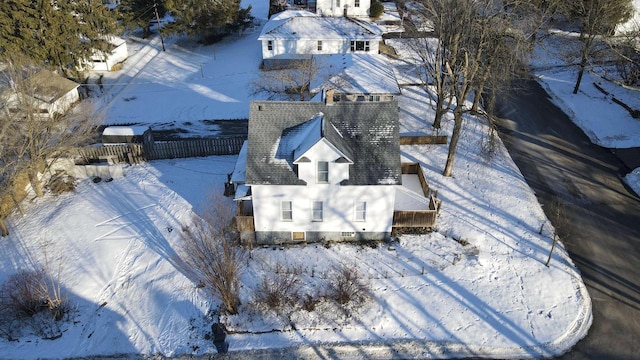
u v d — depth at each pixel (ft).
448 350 82.94
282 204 99.66
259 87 168.14
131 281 97.35
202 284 95.04
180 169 129.49
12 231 110.63
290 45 181.68
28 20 157.38
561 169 124.88
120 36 209.05
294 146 97.50
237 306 90.22
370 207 99.50
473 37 116.57
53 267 100.58
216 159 133.28
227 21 205.67
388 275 96.17
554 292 91.66
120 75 185.88
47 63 167.63
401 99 157.17
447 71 117.60
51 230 110.42
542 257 99.09
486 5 112.16
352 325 87.25
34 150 111.65
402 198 113.19
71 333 87.86
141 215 113.70
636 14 171.12
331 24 183.01
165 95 170.71
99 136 145.89
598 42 165.99
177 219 111.65
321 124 93.81
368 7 219.00
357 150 97.91
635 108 148.15
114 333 87.76
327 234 103.81
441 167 126.00
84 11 171.73
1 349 85.20
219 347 83.71
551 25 203.62
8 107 116.37
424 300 91.09
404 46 190.90
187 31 201.16
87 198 120.16
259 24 229.04
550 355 81.46
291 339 85.46
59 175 127.34
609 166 125.90
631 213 110.11
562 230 105.60
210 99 166.71
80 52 171.01
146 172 128.77
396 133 99.09
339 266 98.12
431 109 151.23
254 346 84.58
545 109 152.46
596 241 102.94
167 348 84.99
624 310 88.43
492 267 97.14
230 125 152.05
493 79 120.06
